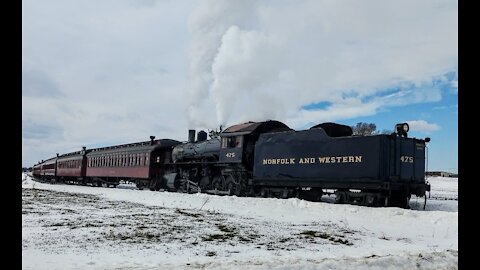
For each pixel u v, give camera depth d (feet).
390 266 24.04
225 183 87.51
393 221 47.19
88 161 160.25
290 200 61.46
